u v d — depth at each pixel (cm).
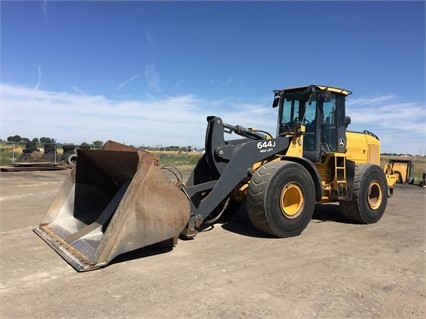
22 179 1534
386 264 507
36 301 364
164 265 470
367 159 914
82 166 627
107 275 431
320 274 459
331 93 798
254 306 365
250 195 610
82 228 557
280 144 685
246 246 569
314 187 665
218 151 611
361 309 367
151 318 335
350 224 777
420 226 774
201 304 365
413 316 355
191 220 581
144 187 469
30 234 607
